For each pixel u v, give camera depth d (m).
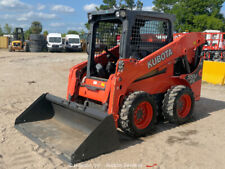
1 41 37.38
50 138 4.18
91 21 4.88
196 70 5.67
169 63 5.10
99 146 3.76
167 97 5.05
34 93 8.05
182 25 40.41
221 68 9.66
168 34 5.12
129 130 4.27
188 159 3.78
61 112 4.85
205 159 3.79
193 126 5.23
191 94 5.26
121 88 4.23
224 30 40.62
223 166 3.60
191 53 5.71
